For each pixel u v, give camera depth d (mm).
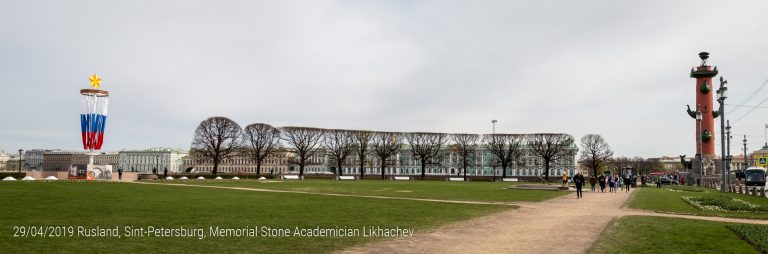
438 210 29484
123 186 53438
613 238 18266
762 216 26859
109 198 34938
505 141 139000
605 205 35031
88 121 77125
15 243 16188
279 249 16156
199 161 135125
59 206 28094
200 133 125250
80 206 28359
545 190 60188
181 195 39500
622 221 23406
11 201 30641
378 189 56188
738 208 31062
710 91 110250
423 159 135375
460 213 27906
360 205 32281
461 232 20438
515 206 33562
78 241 16828
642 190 64062
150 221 22078
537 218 25891
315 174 126875
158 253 15133
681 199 41875
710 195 49250
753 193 50000
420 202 35688
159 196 37844
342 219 24031
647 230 20047
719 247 16078
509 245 17453
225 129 126000
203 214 25234
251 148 134125
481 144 168875
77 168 80562
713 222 22953
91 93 77438
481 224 23047
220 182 76500
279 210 28016
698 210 30750
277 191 48688
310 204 32562
